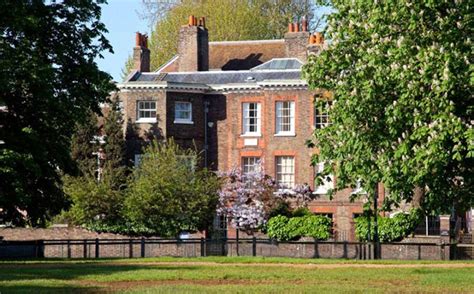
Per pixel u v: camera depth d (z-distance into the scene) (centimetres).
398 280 2783
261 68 6550
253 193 5466
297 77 6119
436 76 2419
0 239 4256
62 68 4400
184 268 3231
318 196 5856
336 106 2723
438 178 2520
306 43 6569
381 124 2592
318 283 2705
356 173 2634
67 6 4450
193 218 5334
